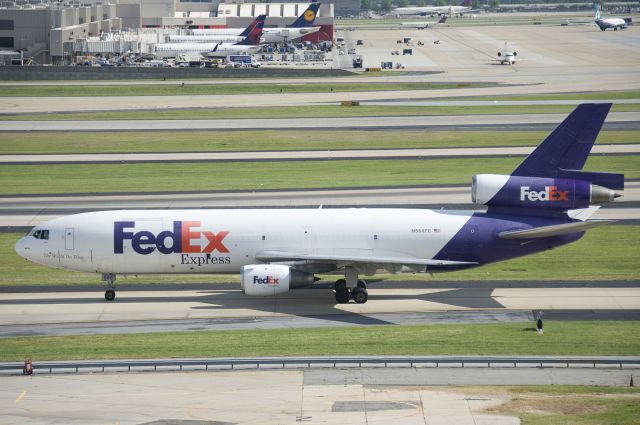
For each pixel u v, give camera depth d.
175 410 185.50
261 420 179.75
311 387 198.12
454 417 180.00
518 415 180.50
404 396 191.88
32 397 193.50
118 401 190.75
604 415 179.62
